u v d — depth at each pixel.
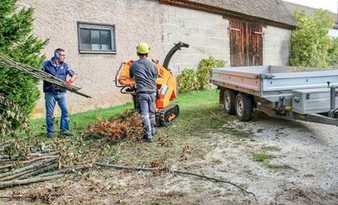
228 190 5.34
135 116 8.20
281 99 8.17
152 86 7.96
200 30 16.69
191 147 7.39
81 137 7.41
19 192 5.42
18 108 6.04
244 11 19.34
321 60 24.28
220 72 10.86
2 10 8.08
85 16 11.92
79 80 11.78
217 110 11.26
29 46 8.63
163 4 14.76
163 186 5.56
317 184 5.44
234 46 18.91
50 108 8.27
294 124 9.12
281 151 7.02
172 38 15.27
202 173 6.00
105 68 12.57
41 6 10.77
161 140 7.84
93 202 5.07
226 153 6.99
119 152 7.12
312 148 7.13
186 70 15.88
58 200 5.16
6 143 6.01
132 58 13.51
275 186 5.41
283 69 11.79
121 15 13.05
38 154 6.18
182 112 11.02
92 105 12.20
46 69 8.16
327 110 7.82
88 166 6.20
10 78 8.11
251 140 7.83
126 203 5.01
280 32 22.84
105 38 12.62
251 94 8.93
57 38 11.18
